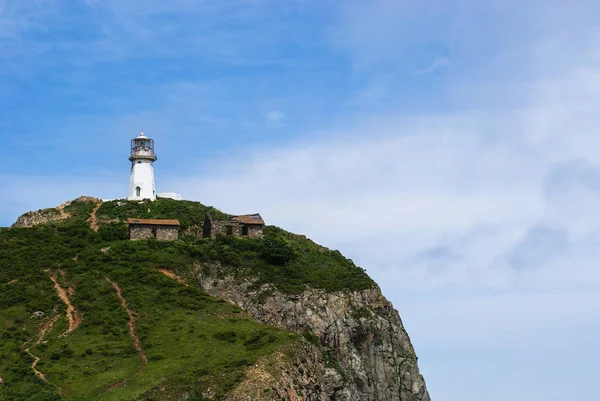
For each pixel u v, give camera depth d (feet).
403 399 451.53
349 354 444.55
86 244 479.82
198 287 449.89
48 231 492.54
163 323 399.65
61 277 439.22
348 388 428.15
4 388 338.54
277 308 446.60
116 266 451.53
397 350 462.19
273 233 526.98
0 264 447.83
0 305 409.08
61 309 408.46
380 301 472.85
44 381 344.69
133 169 579.89
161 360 366.84
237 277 461.37
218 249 479.00
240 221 508.94
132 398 329.52
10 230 492.13
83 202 568.00
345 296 463.42
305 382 373.81
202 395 338.95
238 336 388.16
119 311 407.64
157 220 495.00
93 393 339.77
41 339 384.06
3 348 371.15
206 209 561.84
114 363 364.58
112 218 528.63
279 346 377.91
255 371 352.28
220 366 355.15
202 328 395.75
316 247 520.42
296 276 469.16
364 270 495.41
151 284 436.35
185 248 474.90
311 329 443.73
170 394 336.08
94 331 391.45
